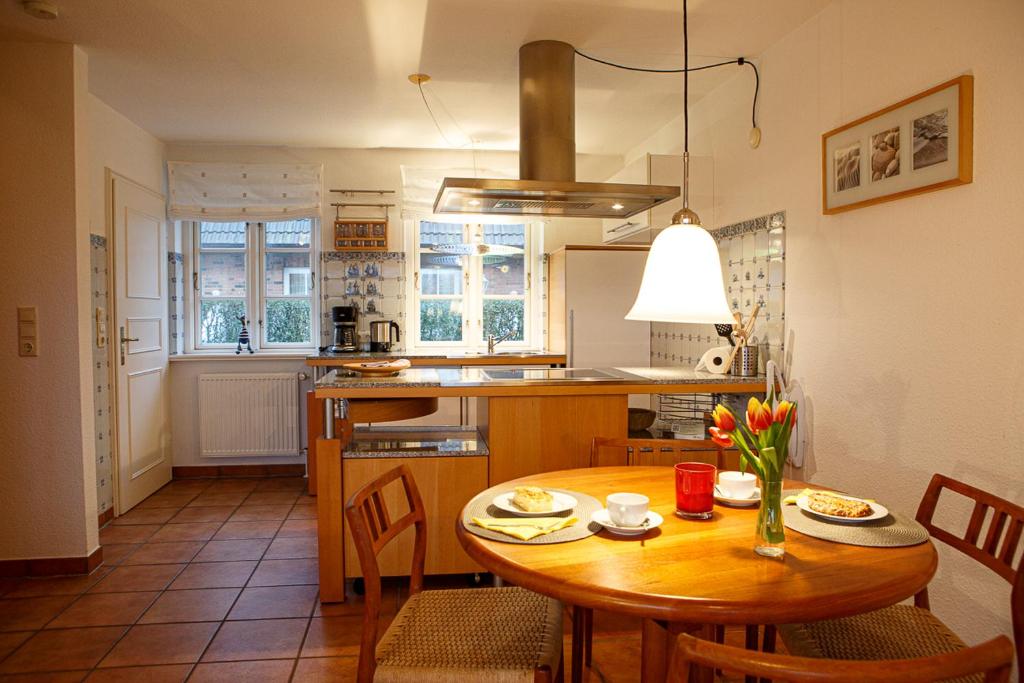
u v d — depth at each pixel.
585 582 1.30
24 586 3.11
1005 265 2.04
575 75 3.68
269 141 5.11
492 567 1.42
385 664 1.56
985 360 2.11
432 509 2.96
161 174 5.08
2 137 3.12
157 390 4.86
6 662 2.45
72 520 3.24
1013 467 2.01
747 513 1.74
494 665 1.54
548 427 3.06
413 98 4.09
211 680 2.33
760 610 1.20
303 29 3.10
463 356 4.88
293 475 5.26
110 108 4.23
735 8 2.89
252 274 5.39
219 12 2.90
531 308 5.72
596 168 5.59
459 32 3.14
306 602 2.96
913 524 1.63
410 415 3.09
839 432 2.81
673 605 1.22
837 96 2.81
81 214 3.22
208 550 3.59
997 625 2.08
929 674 0.90
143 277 4.65
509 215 3.87
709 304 2.00
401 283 5.44
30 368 3.17
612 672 2.38
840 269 2.80
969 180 2.14
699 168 3.95
